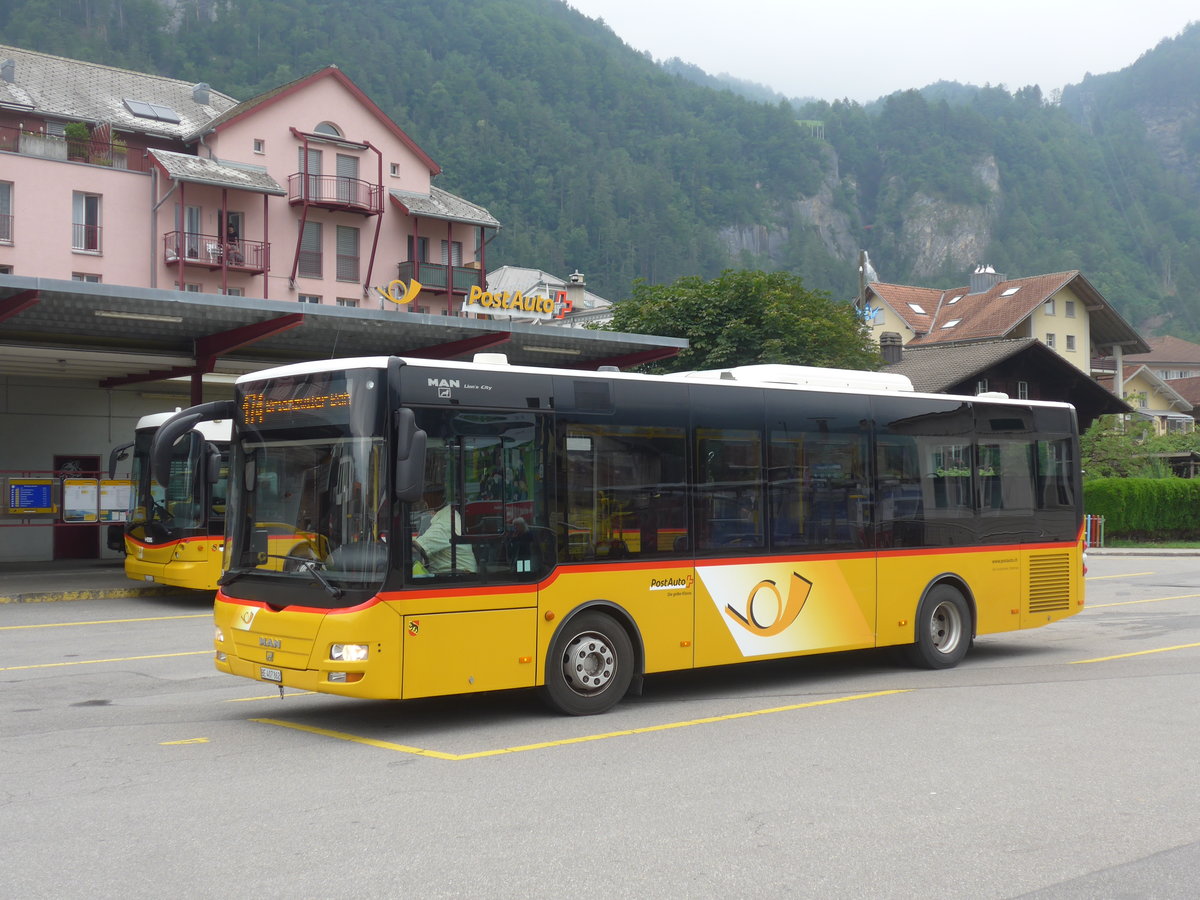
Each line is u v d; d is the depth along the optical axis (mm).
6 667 12578
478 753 8242
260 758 8109
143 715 9789
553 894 5270
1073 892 5312
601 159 189000
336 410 8852
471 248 50344
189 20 114500
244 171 42969
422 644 8664
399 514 8633
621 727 9203
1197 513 41469
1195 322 193500
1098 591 22281
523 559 9281
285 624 8789
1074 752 8180
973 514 12797
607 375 9961
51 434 30250
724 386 10742
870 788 7172
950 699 10445
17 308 18406
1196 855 5859
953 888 5355
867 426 11852
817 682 11594
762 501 10914
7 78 42594
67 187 38750
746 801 6871
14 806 6801
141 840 6102
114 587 21859
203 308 20047
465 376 9102
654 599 10062
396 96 156125
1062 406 13953
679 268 177250
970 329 70438
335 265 46031
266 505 9258
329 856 5820
